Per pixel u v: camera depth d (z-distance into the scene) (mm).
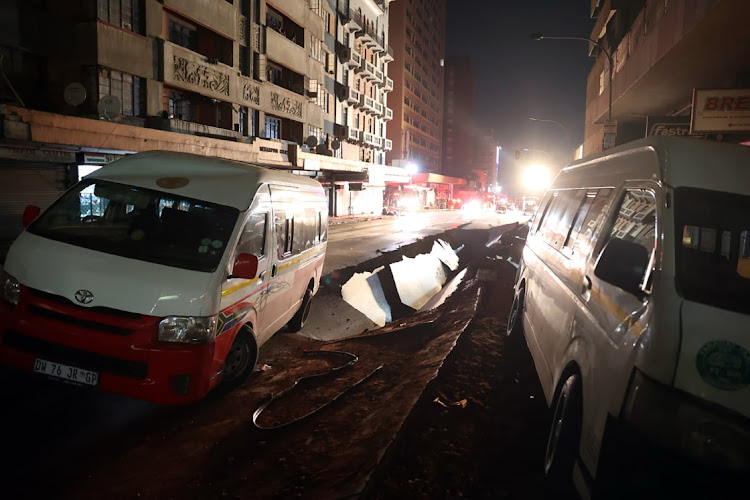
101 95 17938
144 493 2936
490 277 11656
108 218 4367
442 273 18969
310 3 37000
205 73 23562
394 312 12914
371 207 53094
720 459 1873
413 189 71250
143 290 3701
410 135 79750
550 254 4543
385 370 5773
